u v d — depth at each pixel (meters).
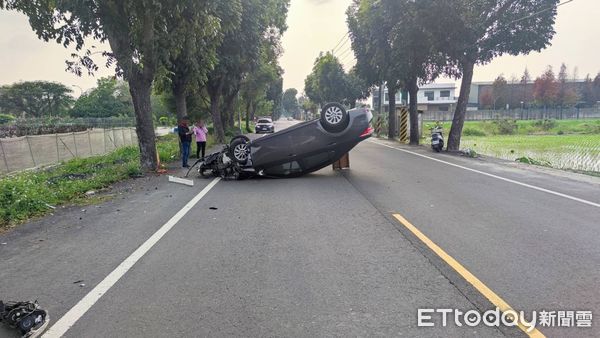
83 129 38.53
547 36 19.75
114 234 7.33
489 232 6.96
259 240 6.72
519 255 5.83
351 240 6.63
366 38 30.58
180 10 14.05
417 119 28.55
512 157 20.69
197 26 15.38
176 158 20.22
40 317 4.09
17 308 4.12
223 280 5.16
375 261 5.69
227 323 4.12
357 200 9.70
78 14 12.84
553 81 80.31
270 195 10.55
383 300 4.54
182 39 15.59
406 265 5.52
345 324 4.06
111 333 4.00
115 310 4.46
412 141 28.64
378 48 27.14
